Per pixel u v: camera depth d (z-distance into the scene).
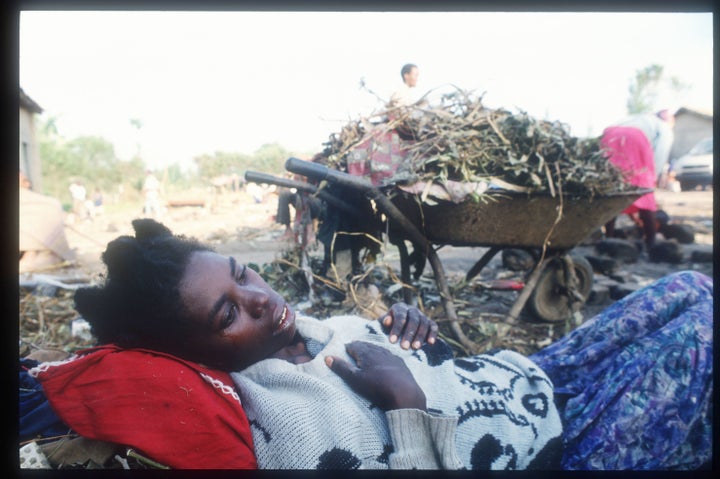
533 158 2.82
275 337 1.25
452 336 3.00
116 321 1.15
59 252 5.66
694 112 19.61
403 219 2.63
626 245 5.41
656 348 1.46
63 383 1.07
